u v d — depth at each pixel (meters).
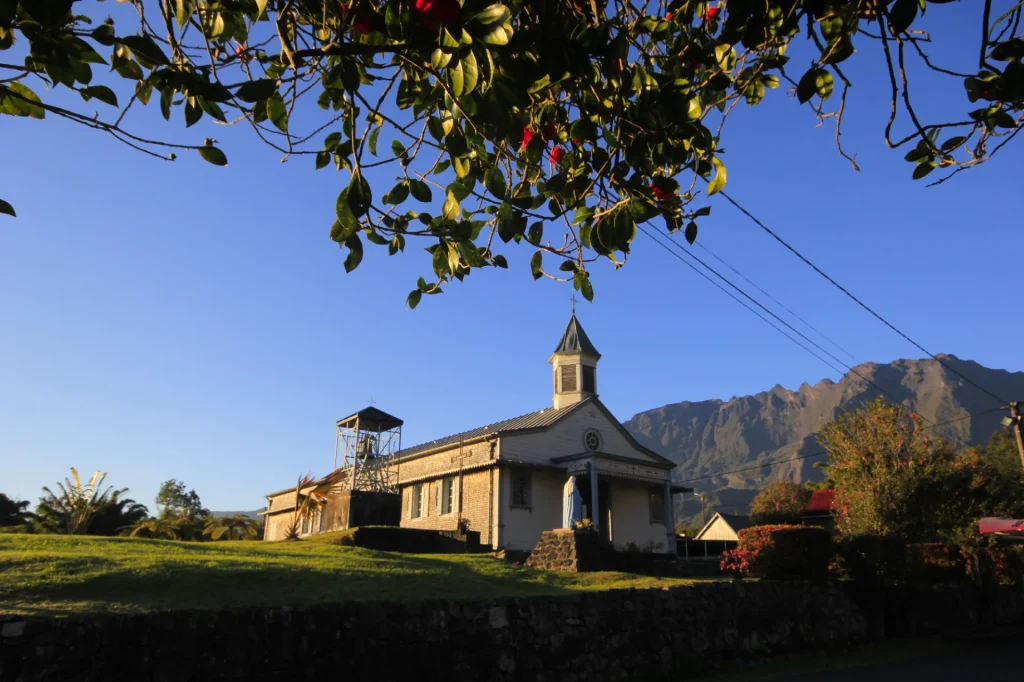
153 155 3.33
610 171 4.07
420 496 33.88
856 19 3.43
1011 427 26.70
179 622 7.99
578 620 11.35
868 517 20.14
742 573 17.19
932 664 13.38
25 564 9.38
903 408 22.02
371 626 9.30
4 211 3.17
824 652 15.01
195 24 3.61
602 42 3.34
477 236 4.64
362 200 3.49
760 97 4.52
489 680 10.08
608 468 31.22
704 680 11.53
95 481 29.75
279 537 43.81
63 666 7.17
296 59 3.21
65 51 3.08
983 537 20.89
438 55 2.79
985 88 3.60
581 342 35.72
